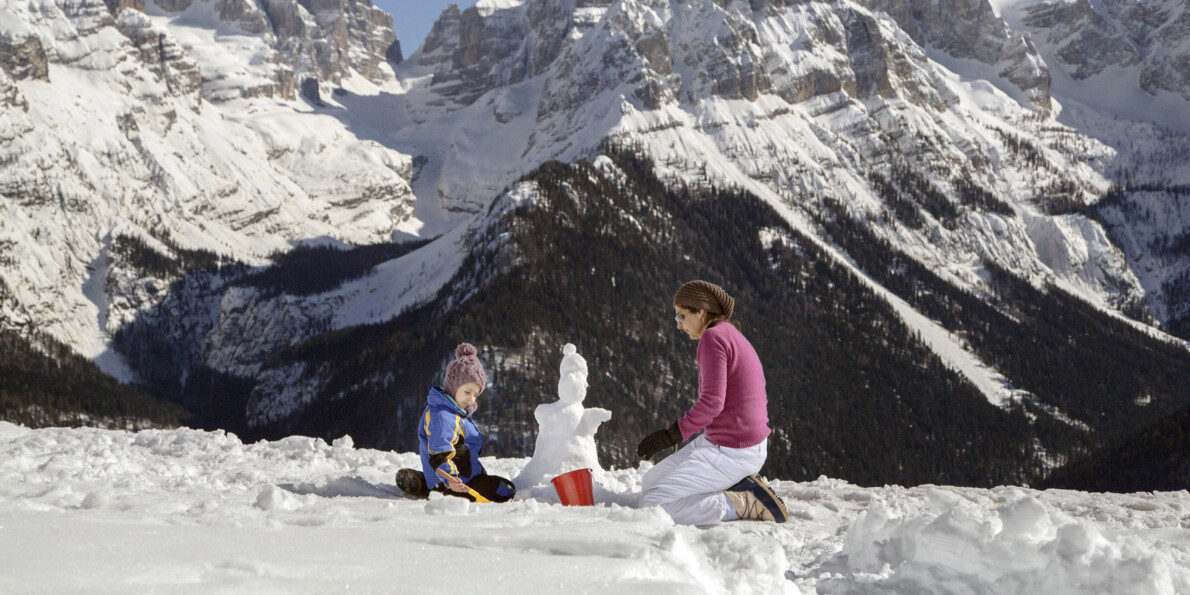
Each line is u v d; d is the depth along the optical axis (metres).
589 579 2.76
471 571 2.73
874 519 4.35
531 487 7.18
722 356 6.58
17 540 2.75
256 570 2.59
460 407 7.21
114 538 2.91
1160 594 3.10
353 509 5.09
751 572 3.48
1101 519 7.27
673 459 6.71
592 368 129.00
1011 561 3.48
